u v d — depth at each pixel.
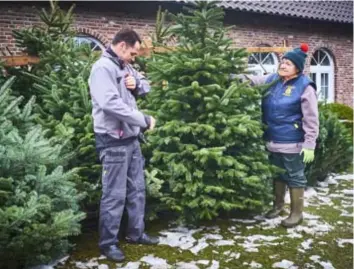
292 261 3.24
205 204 3.69
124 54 3.13
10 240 2.72
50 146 3.22
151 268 3.09
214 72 3.95
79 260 3.20
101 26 10.35
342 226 4.05
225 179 3.87
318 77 15.32
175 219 4.19
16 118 3.36
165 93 4.08
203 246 3.51
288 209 4.56
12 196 2.73
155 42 4.79
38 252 2.92
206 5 4.24
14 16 9.23
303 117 3.80
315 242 3.63
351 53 15.97
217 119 3.78
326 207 4.72
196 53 3.99
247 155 4.00
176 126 3.76
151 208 3.96
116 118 3.10
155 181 3.65
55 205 2.99
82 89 3.80
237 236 3.75
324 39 15.07
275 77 4.09
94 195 3.64
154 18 11.09
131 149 3.24
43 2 9.48
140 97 4.36
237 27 12.62
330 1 15.01
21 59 4.60
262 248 3.49
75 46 4.87
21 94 4.73
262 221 4.17
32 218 2.74
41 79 4.29
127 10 10.68
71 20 5.38
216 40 4.12
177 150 3.92
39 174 2.86
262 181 4.04
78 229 3.01
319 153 5.67
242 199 3.94
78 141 3.71
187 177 3.67
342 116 10.96
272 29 13.48
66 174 3.00
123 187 3.21
